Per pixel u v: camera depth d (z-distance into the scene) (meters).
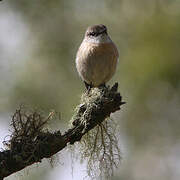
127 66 14.21
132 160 13.92
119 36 15.10
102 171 7.84
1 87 14.19
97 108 7.30
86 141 7.91
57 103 13.92
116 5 15.58
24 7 15.55
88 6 15.67
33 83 14.34
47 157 6.94
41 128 7.04
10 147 6.91
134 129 14.01
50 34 15.29
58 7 15.52
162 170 14.00
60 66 14.66
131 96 14.01
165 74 13.95
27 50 15.10
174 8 15.15
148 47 14.39
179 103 14.06
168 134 14.18
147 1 15.45
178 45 14.37
